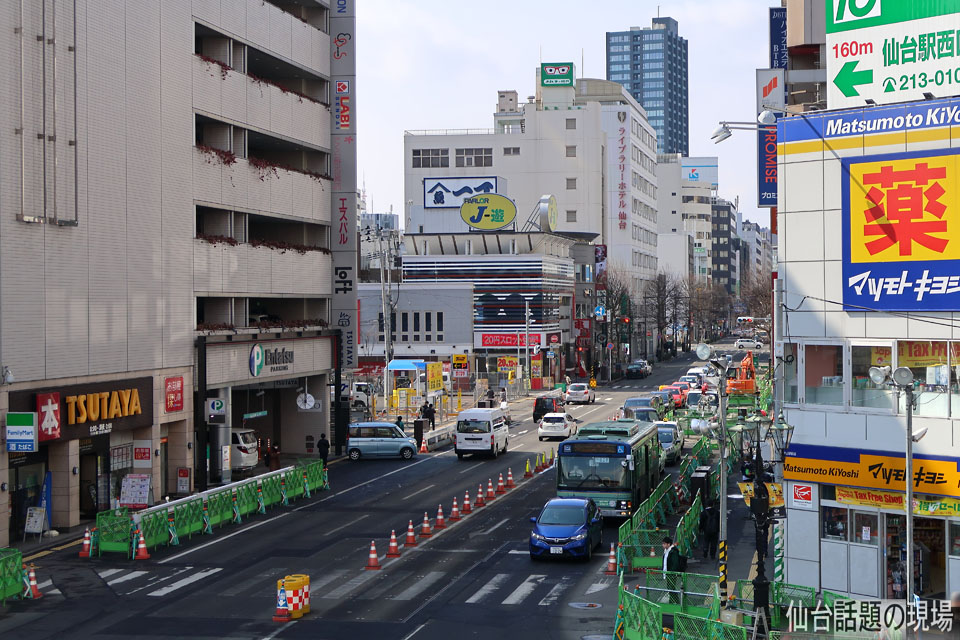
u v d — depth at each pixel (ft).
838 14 93.20
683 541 103.35
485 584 95.76
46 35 120.37
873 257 89.25
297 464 152.46
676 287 549.54
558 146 470.80
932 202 86.12
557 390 292.20
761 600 76.74
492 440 187.01
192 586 95.61
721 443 89.51
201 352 151.12
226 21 163.94
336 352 196.65
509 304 345.51
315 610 86.38
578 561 105.50
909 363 87.56
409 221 430.20
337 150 199.00
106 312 130.93
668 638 71.51
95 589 94.58
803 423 92.53
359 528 123.85
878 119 89.10
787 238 94.02
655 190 606.14
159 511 113.60
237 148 169.07
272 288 176.86
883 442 87.97
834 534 91.71
